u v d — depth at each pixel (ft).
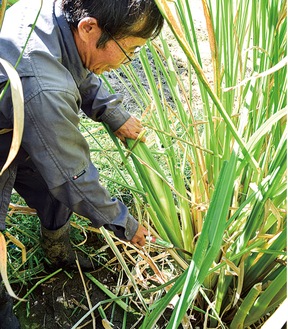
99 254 4.98
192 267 2.51
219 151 4.15
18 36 2.84
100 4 2.75
